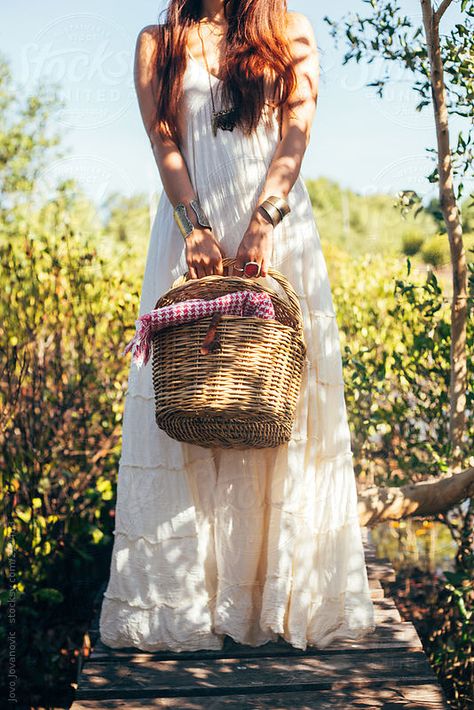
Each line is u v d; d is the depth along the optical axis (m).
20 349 4.75
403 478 4.61
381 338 5.14
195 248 2.72
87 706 2.62
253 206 2.80
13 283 4.97
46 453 4.66
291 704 2.62
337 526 2.91
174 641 2.85
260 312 2.54
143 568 2.87
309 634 2.88
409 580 4.77
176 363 2.55
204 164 2.81
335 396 2.93
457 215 3.92
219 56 2.82
